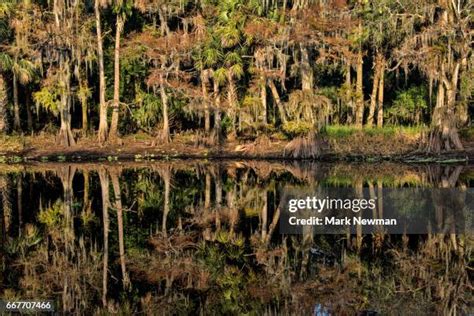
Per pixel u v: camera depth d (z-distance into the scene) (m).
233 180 22.97
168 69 34.34
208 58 34.25
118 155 32.31
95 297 9.66
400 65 35.44
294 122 31.39
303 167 27.41
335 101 35.16
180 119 37.31
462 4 32.25
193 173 25.31
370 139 30.78
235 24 34.22
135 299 9.61
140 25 38.19
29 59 34.50
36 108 35.38
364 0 34.03
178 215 16.47
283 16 33.44
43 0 36.84
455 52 32.31
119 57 37.06
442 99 30.83
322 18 32.69
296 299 9.46
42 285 10.39
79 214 16.78
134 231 14.52
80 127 37.94
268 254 12.30
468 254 12.14
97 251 12.67
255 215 16.36
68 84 33.88
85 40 34.94
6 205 18.09
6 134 34.25
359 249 12.67
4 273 11.12
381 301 9.37
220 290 10.02
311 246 13.02
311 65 34.97
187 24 35.69
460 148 29.33
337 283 10.29
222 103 34.31
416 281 10.33
